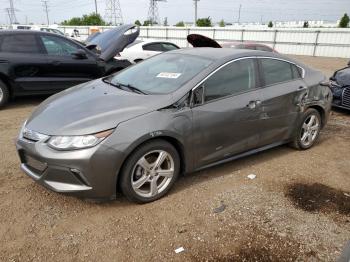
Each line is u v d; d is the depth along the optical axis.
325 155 4.83
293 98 4.47
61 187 3.05
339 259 2.71
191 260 2.64
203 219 3.15
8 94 6.73
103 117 3.11
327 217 3.26
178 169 3.52
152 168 3.31
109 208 3.28
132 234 2.92
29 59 6.72
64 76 7.24
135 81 4.00
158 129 3.20
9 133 5.26
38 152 3.04
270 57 4.35
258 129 4.12
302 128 4.81
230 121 3.77
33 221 3.05
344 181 4.03
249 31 32.94
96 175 2.99
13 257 2.61
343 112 7.42
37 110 3.63
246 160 4.52
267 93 4.16
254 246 2.82
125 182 3.16
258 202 3.47
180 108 3.41
